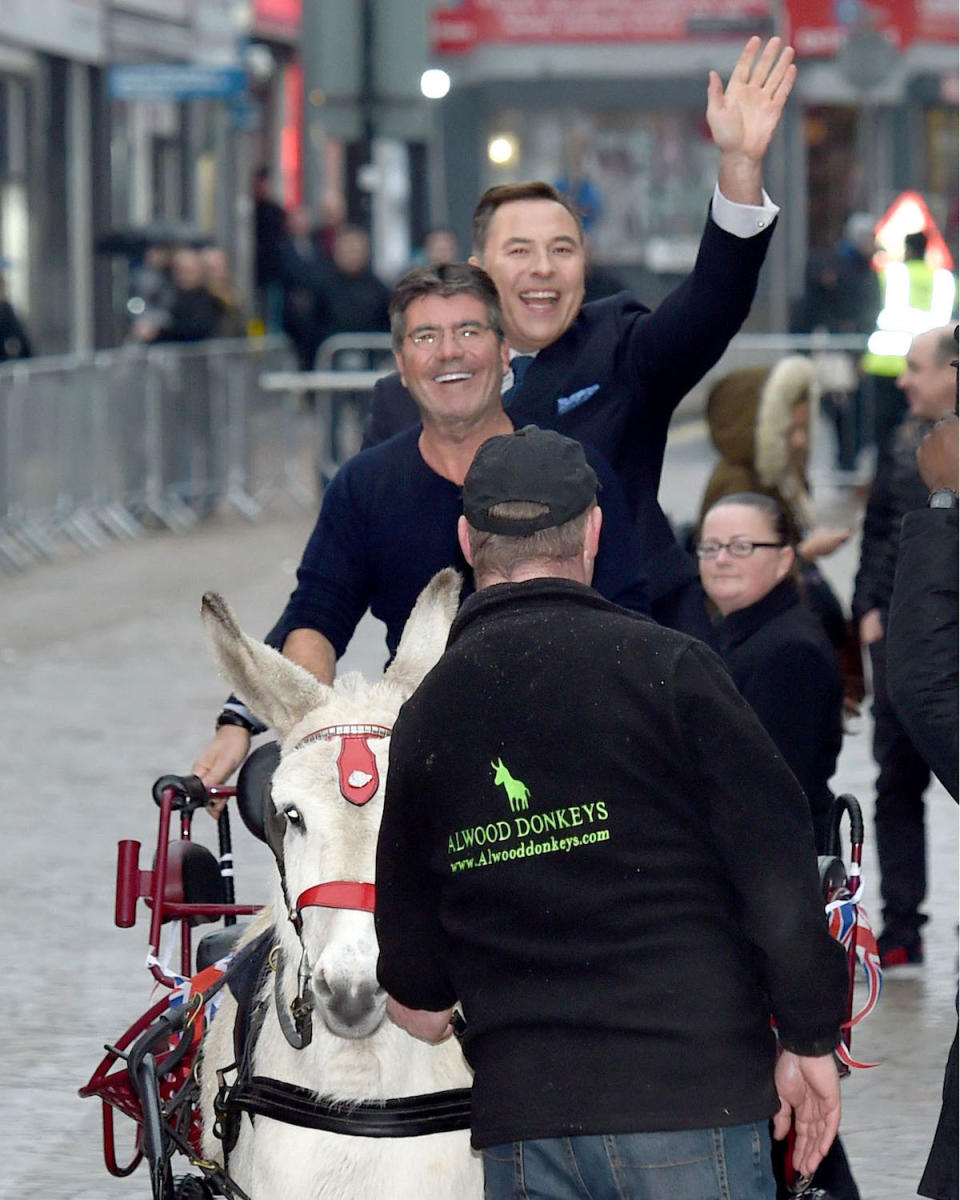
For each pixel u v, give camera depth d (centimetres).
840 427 3847
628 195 6350
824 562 3219
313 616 1005
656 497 1131
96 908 1658
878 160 6800
